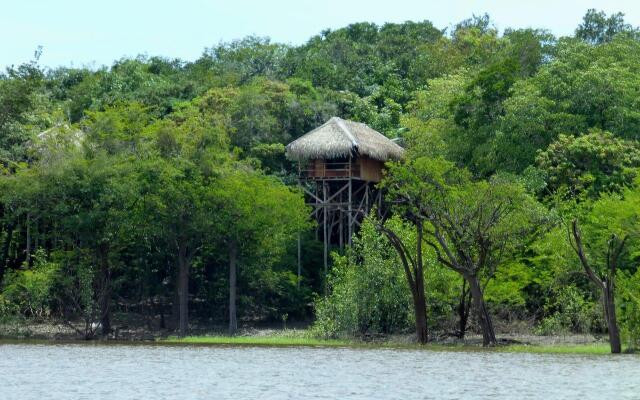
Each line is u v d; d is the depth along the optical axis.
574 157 102.31
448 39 169.62
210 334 105.31
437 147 117.50
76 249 104.38
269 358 75.69
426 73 163.12
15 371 67.38
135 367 69.69
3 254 112.38
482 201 81.94
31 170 103.19
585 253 85.81
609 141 102.31
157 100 145.25
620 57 121.12
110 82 158.50
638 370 65.62
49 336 102.75
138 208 102.69
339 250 118.06
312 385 58.91
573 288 91.00
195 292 121.25
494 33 169.38
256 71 175.50
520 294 92.75
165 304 120.75
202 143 107.69
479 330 95.38
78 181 101.38
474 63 148.50
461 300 89.88
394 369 66.88
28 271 102.50
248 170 111.75
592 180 99.50
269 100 137.50
